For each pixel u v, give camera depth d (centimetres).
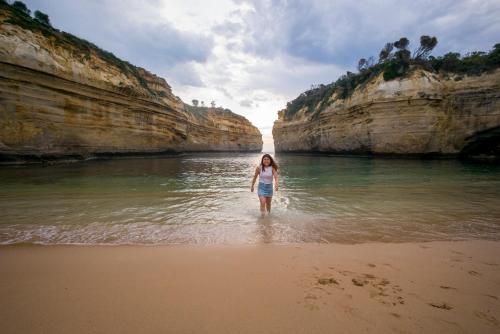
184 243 352
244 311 189
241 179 1126
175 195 723
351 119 3028
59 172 1174
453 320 179
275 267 270
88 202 609
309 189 827
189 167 1781
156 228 422
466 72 2302
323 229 421
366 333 164
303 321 177
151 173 1273
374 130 2603
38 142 1630
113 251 316
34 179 944
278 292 217
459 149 2345
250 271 259
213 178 1161
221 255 304
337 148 3412
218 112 7412
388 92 2483
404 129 2411
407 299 207
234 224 449
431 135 2323
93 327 167
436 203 615
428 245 347
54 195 676
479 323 176
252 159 3338
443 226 440
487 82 2156
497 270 268
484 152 2356
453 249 332
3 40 1473
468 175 1153
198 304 197
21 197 645
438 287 229
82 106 1966
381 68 2831
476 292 220
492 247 340
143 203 613
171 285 227
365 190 802
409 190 795
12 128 1491
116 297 205
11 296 204
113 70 2389
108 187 823
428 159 2353
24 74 1552
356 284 233
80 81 1948
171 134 3262
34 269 259
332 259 295
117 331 163
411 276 252
